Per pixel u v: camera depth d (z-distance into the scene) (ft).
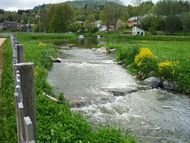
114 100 60.70
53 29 382.63
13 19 591.37
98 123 45.78
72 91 64.80
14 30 449.06
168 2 391.65
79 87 69.62
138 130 43.80
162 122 47.70
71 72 91.25
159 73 79.00
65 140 29.14
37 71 66.95
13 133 28.37
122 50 127.13
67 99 56.08
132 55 108.68
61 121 33.50
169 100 62.54
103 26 479.82
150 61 88.28
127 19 478.18
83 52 159.74
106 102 58.54
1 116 33.12
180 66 79.82
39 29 411.75
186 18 335.88
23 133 15.38
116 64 112.47
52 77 81.05
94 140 30.40
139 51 105.29
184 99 63.98
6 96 39.68
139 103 59.16
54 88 64.95
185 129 44.98
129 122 47.14
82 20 536.83
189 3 411.54
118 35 337.93
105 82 77.51
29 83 16.65
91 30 418.31
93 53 155.02
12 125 29.94
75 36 333.83
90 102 56.80
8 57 76.64
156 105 57.98
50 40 261.44
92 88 69.26
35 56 92.53
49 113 35.70
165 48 140.26
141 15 443.32
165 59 90.63
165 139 40.83
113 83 76.64
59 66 104.12
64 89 66.44
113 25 442.09
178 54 108.68
